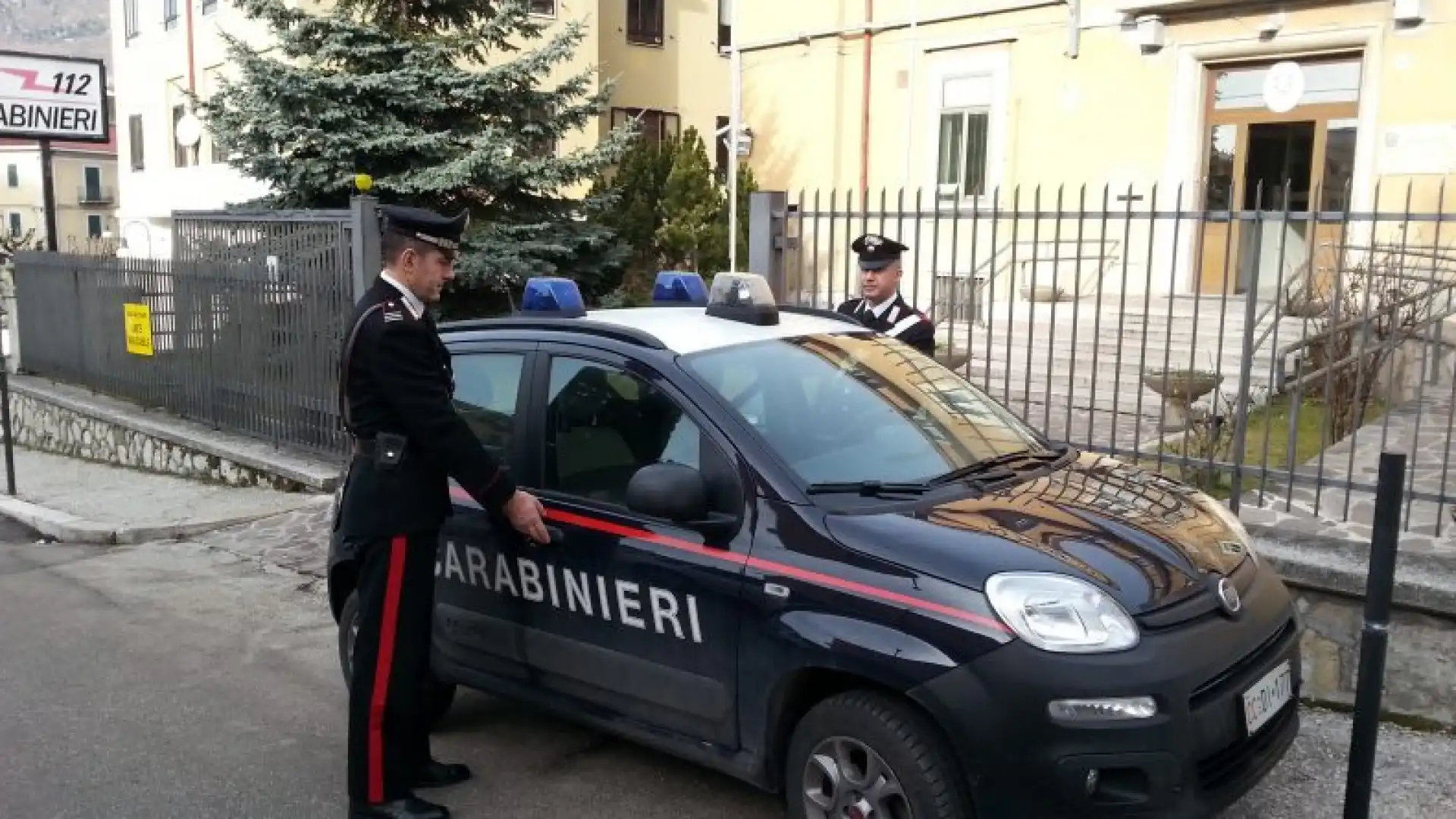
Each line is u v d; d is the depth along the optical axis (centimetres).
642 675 372
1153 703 291
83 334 1311
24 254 1427
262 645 587
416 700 387
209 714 494
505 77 1079
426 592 386
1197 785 299
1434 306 891
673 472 348
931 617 304
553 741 455
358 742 382
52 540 872
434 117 1095
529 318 442
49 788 423
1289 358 897
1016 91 1398
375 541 377
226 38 1055
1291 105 1179
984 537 322
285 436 970
